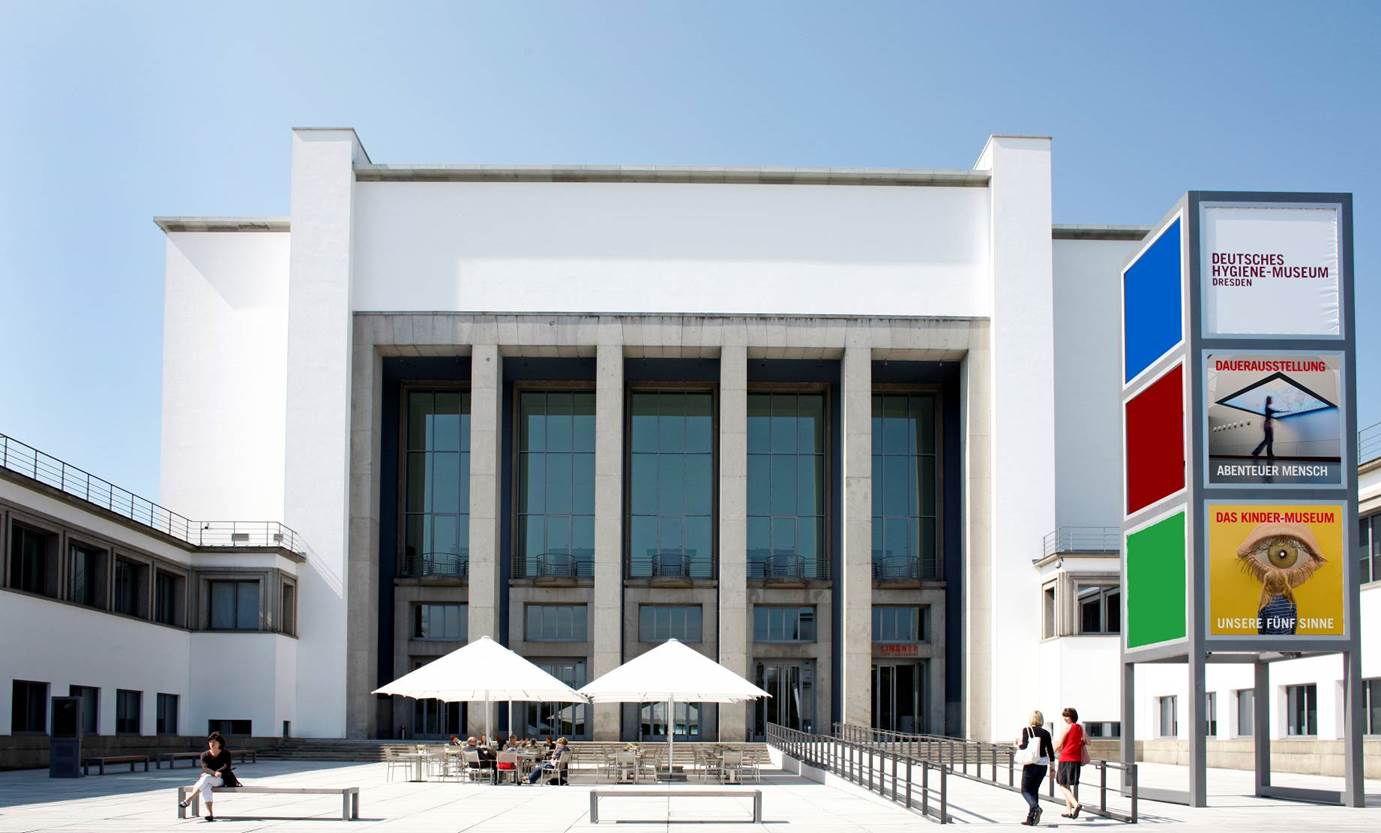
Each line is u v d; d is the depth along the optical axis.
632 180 53.66
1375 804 24.06
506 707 55.19
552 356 54.16
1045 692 49.59
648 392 57.94
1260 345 24.64
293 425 51.16
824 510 57.44
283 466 53.22
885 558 57.28
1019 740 20.86
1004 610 51.06
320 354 51.53
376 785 31.55
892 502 57.72
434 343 52.50
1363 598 34.09
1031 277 52.78
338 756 46.34
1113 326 55.28
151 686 43.25
